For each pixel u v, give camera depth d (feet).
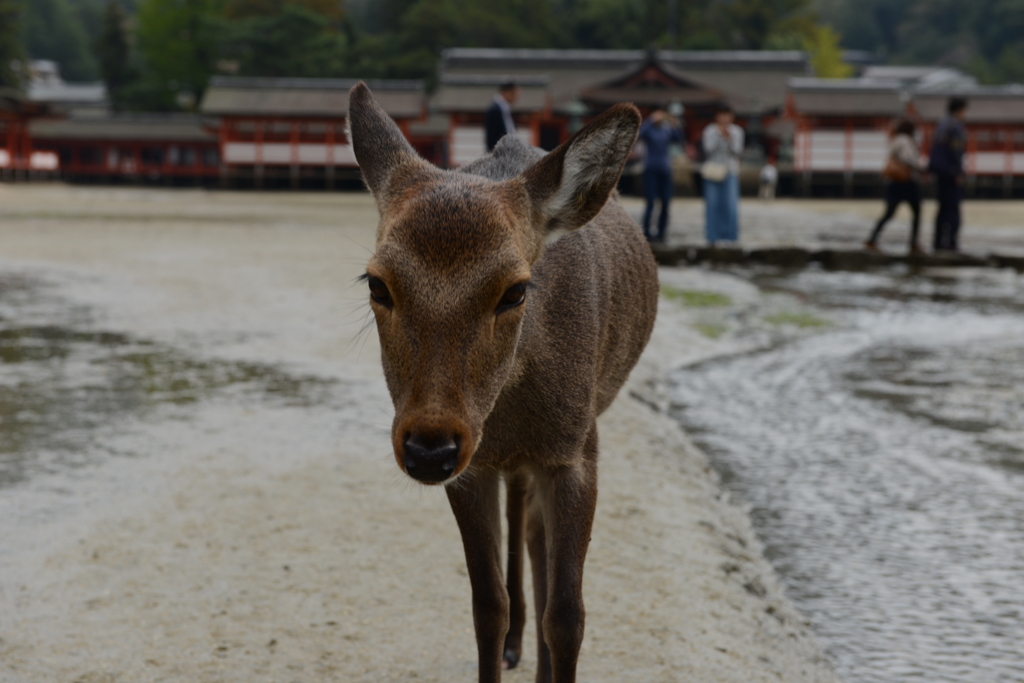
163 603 13.50
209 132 220.64
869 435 23.25
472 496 10.57
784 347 33.37
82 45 507.30
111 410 23.24
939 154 56.08
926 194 174.60
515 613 12.80
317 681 11.59
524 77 216.33
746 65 224.74
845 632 13.98
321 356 29.25
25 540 15.53
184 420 22.40
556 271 10.45
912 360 31.32
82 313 36.24
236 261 51.78
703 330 35.55
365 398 24.43
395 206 9.30
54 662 11.96
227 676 11.66
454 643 12.57
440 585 14.12
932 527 17.76
